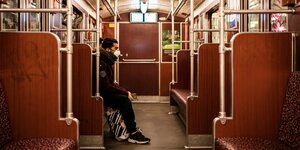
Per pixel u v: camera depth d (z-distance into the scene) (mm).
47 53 2666
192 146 4316
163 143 4562
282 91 2713
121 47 9453
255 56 2705
